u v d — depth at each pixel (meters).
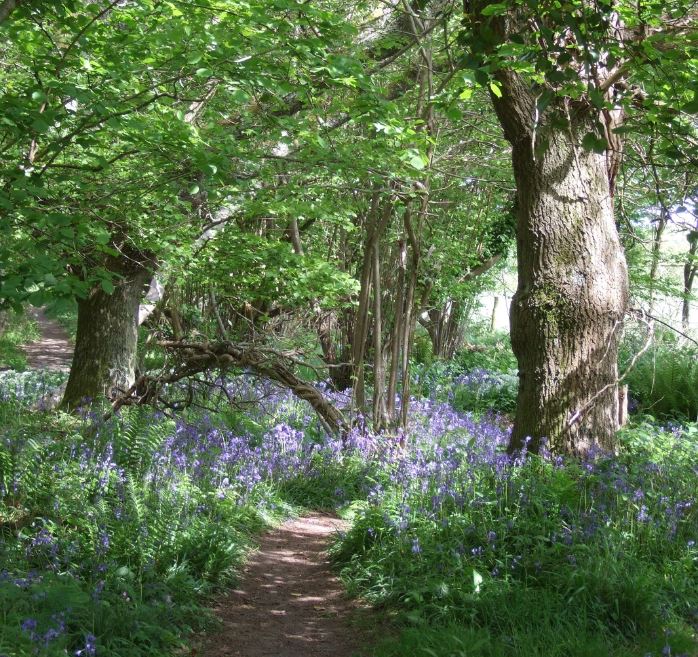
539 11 5.32
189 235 11.28
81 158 8.75
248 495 8.85
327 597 6.57
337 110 8.52
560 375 8.27
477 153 14.92
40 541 5.91
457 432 12.98
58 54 6.97
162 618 5.48
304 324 15.72
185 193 10.79
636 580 5.60
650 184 11.48
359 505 8.91
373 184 10.98
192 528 6.89
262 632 5.79
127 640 4.98
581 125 8.20
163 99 8.94
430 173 10.28
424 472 7.79
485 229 18.62
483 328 32.66
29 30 7.04
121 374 13.13
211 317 15.06
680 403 15.39
